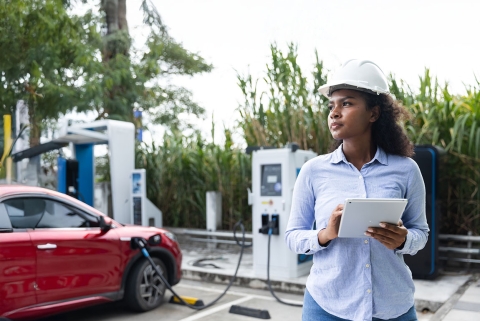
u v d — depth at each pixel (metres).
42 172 10.91
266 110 8.63
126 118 12.79
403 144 1.86
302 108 8.28
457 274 6.64
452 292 5.61
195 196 10.36
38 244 4.36
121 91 13.16
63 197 4.81
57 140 8.61
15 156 8.64
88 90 10.73
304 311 1.93
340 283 1.78
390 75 7.82
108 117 12.45
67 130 8.30
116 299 5.05
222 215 9.88
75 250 4.64
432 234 6.20
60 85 10.23
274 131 8.50
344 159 1.85
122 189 8.73
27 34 8.81
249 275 6.74
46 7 8.80
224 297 6.13
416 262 6.27
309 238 1.81
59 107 10.34
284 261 6.54
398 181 1.80
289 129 8.32
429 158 6.17
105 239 4.94
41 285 4.36
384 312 1.76
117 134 8.68
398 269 1.78
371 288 1.74
